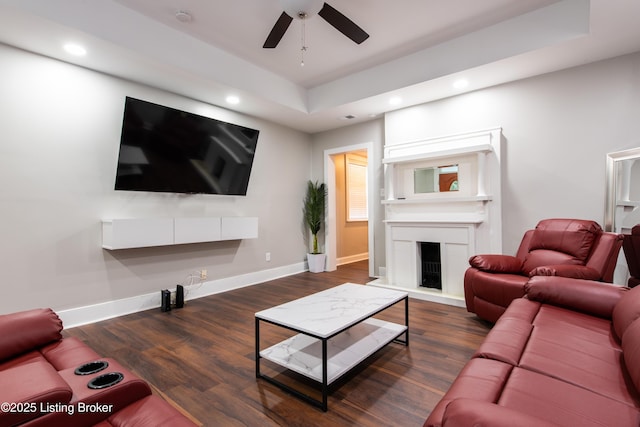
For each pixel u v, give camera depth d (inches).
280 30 102.1
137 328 112.0
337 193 240.8
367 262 253.1
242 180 172.2
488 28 120.9
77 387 39.6
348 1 104.8
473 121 148.1
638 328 44.7
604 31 100.8
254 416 63.8
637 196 109.0
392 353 90.6
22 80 105.3
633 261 110.4
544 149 132.1
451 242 145.2
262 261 188.4
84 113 118.7
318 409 65.8
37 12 87.2
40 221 108.5
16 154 103.9
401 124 170.9
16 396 34.2
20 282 104.3
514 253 138.7
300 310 80.3
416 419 62.2
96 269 121.3
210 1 103.5
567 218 122.9
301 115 181.0
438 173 155.3
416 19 115.4
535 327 63.8
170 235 133.7
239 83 141.6
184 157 143.9
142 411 39.4
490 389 41.8
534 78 133.6
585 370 46.8
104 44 102.9
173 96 145.2
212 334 106.1
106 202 124.3
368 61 146.9
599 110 121.0
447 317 121.3
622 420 35.6
